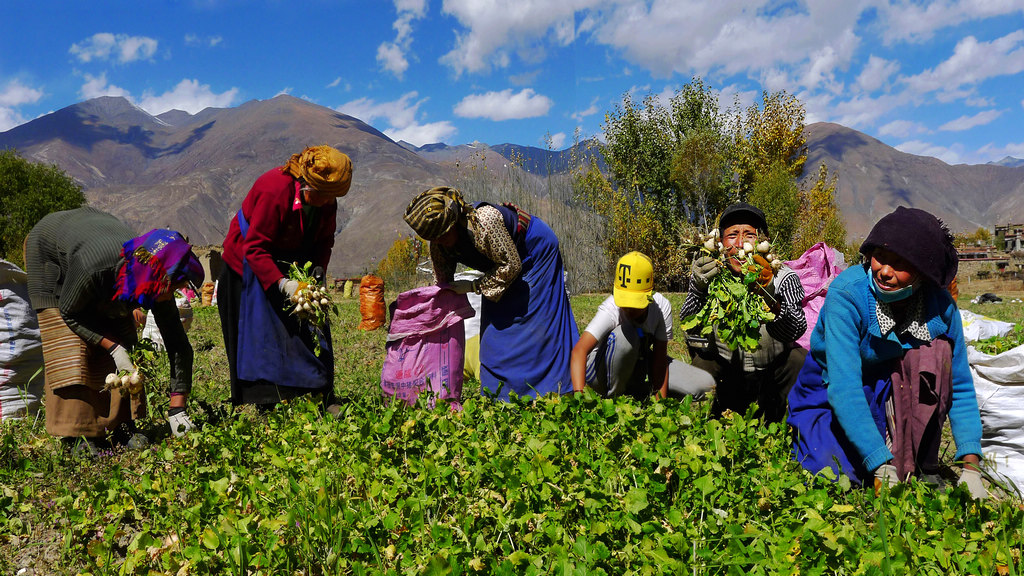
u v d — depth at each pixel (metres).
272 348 4.84
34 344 5.59
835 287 3.56
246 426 4.34
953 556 2.66
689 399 4.23
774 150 31.09
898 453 3.49
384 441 3.90
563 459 3.50
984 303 22.22
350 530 2.96
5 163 63.16
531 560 2.64
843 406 3.46
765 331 4.47
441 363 5.00
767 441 3.75
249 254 4.69
